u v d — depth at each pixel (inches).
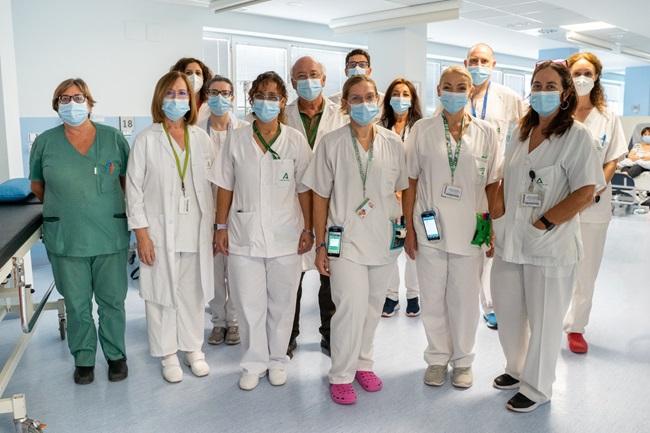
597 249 119.7
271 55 317.4
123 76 222.1
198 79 129.1
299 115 119.8
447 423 93.6
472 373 111.0
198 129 107.7
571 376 111.5
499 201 100.8
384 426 92.7
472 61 124.1
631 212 316.8
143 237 103.5
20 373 113.9
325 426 92.7
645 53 487.2
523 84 546.0
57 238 102.7
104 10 214.5
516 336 101.3
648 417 96.0
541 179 90.2
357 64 138.3
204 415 96.7
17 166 158.1
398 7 277.7
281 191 100.2
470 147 97.3
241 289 101.9
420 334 134.5
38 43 201.2
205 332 137.4
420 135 99.8
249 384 105.3
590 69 112.9
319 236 99.5
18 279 90.0
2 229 90.9
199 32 241.1
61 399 102.9
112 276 107.4
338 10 285.9
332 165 95.9
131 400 102.4
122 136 107.7
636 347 126.5
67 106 98.0
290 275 102.8
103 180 103.4
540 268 92.0
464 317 102.3
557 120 89.7
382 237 96.3
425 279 103.0
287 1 264.8
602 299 162.2
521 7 286.5
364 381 105.1
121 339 111.0
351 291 95.5
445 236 98.0
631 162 307.1
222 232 104.8
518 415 96.2
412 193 102.6
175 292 105.6
